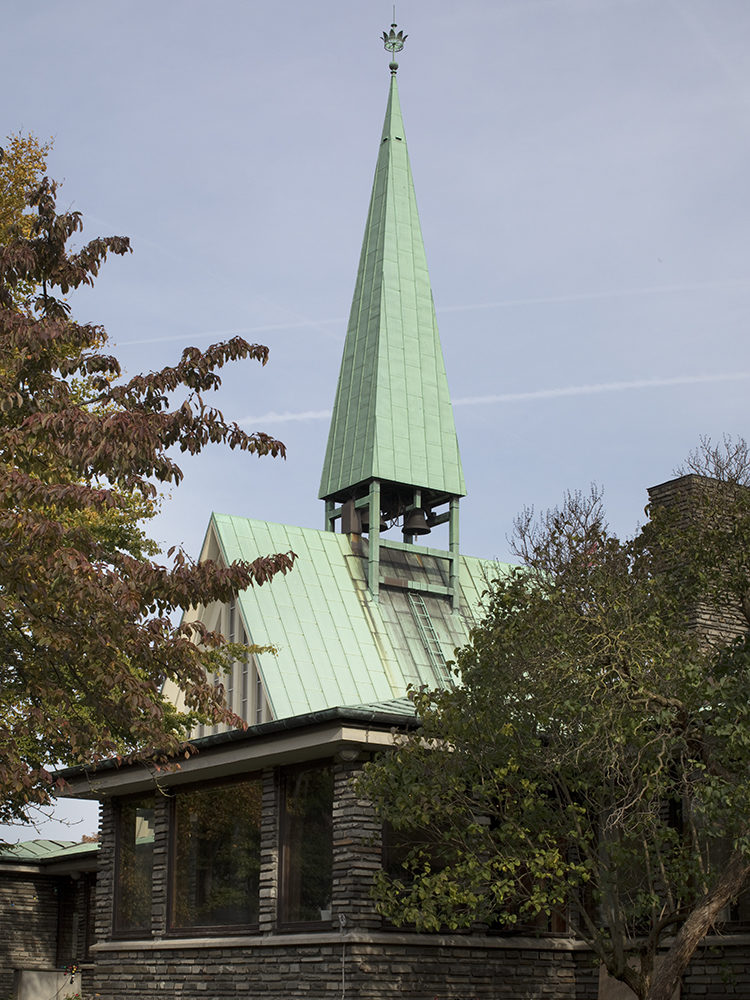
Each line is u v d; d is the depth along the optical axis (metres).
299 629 40.78
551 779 18.02
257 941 21.31
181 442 18.30
